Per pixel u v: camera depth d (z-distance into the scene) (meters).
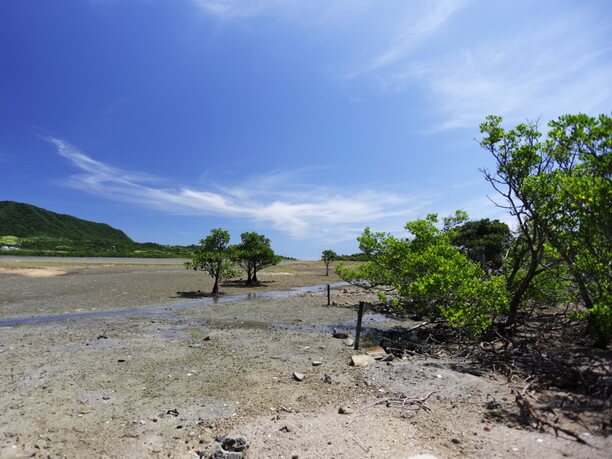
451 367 8.69
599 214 7.22
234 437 5.14
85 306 18.36
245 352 10.16
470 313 10.07
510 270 14.31
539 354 8.41
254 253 29.45
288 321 15.12
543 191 9.41
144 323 14.21
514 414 6.00
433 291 11.05
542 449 4.85
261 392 7.28
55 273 34.88
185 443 5.38
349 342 11.38
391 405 6.52
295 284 31.95
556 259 10.93
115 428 5.82
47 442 5.39
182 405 6.66
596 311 7.68
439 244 13.49
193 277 35.03
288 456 4.85
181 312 16.95
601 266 8.33
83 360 9.27
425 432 5.50
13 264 40.75
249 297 22.92
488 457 4.75
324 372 8.54
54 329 13.02
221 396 7.07
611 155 7.12
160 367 8.77
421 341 11.77
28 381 7.80
